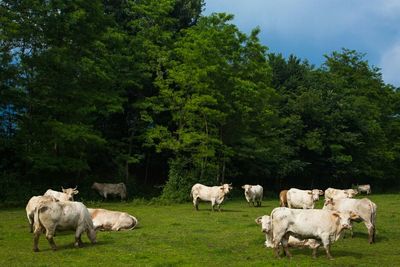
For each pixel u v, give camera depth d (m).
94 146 35.22
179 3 44.69
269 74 39.44
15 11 29.92
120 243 15.19
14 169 33.28
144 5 39.56
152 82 38.56
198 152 36.19
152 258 12.86
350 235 17.59
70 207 14.39
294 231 13.38
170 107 36.22
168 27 43.06
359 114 51.41
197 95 34.72
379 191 60.12
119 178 38.69
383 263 12.66
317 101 48.34
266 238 15.05
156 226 19.64
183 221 21.52
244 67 37.41
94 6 34.12
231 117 37.62
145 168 45.66
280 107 48.44
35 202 17.53
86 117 34.06
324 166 51.47
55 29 31.81
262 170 43.72
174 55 38.91
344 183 58.12
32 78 30.98
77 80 32.84
